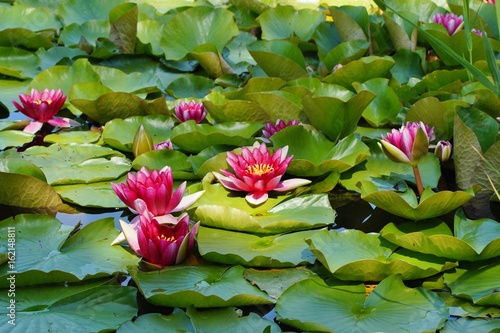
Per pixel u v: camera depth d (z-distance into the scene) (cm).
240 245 227
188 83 390
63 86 377
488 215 257
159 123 329
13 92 381
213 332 181
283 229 236
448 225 248
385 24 435
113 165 292
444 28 427
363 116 339
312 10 488
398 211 239
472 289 201
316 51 467
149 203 232
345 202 266
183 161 289
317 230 239
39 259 215
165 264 216
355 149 283
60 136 323
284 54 408
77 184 276
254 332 182
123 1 524
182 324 185
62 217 254
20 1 523
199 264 218
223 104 331
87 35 471
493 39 417
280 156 266
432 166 284
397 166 288
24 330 179
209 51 407
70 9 504
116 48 438
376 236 229
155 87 380
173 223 230
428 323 184
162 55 438
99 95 355
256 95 323
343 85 381
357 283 208
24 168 263
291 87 344
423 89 376
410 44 425
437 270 208
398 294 199
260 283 207
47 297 198
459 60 211
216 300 190
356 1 544
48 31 475
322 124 307
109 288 199
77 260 216
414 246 216
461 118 287
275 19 482
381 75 377
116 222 250
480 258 212
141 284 201
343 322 187
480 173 269
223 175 275
